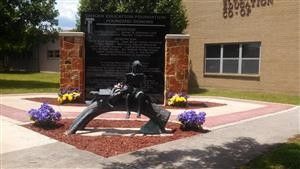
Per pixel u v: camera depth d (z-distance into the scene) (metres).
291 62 20.58
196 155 8.02
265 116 12.81
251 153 8.18
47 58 44.81
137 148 8.45
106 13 14.91
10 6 26.20
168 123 11.05
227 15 23.23
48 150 8.26
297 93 20.38
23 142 8.85
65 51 15.27
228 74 23.45
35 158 7.73
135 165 7.35
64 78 15.35
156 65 15.05
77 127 9.79
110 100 9.69
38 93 19.42
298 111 14.23
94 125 10.59
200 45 24.67
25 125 10.55
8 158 7.72
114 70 15.08
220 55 23.86
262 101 17.64
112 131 9.96
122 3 19.66
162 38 15.03
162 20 14.99
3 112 12.81
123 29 14.95
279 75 21.12
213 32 23.97
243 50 22.75
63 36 15.24
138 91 9.59
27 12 27.47
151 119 9.87
